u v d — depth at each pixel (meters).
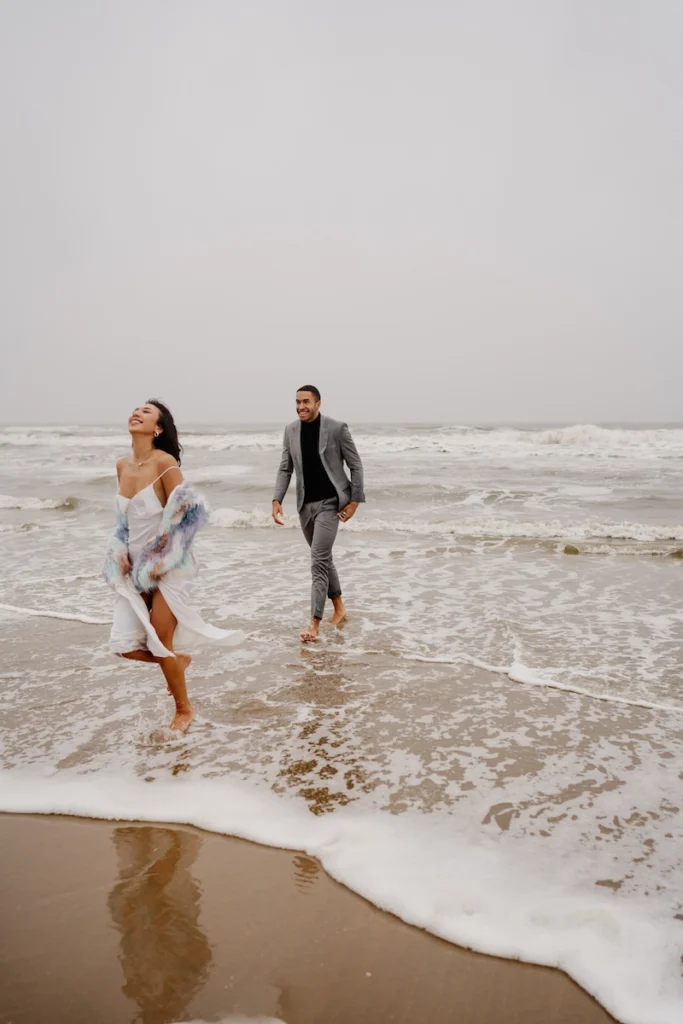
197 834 2.82
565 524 10.44
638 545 9.12
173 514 3.62
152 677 4.62
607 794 3.08
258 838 2.78
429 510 12.65
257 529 11.16
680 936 2.20
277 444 29.16
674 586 7.09
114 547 3.70
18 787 3.18
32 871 2.59
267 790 3.14
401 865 2.58
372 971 2.08
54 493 16.33
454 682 4.50
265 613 6.21
